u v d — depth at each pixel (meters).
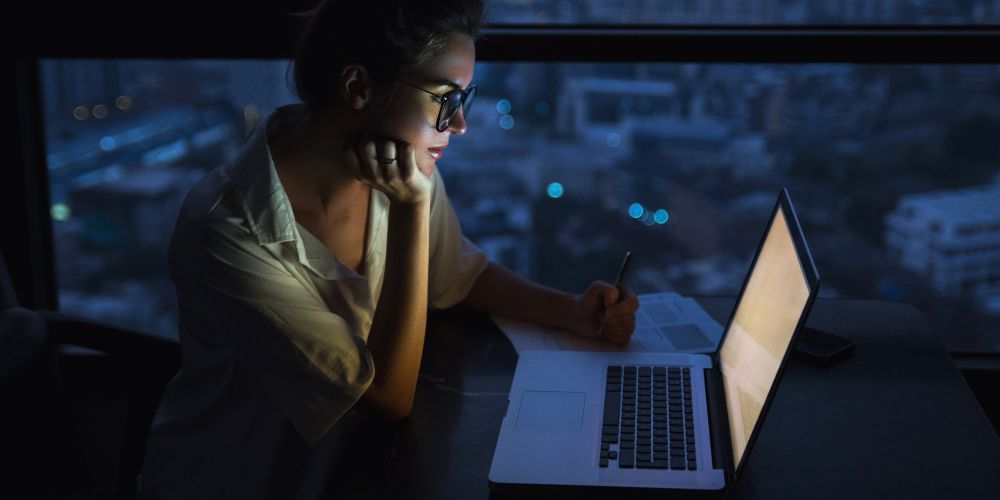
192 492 1.28
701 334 1.45
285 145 1.25
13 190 2.08
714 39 1.91
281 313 1.17
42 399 1.33
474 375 1.33
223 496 1.26
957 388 1.25
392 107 1.16
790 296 1.09
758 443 1.12
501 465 1.07
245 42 1.95
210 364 1.26
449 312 1.55
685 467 1.06
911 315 1.49
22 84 2.03
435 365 1.36
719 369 1.30
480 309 1.54
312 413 1.17
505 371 1.34
